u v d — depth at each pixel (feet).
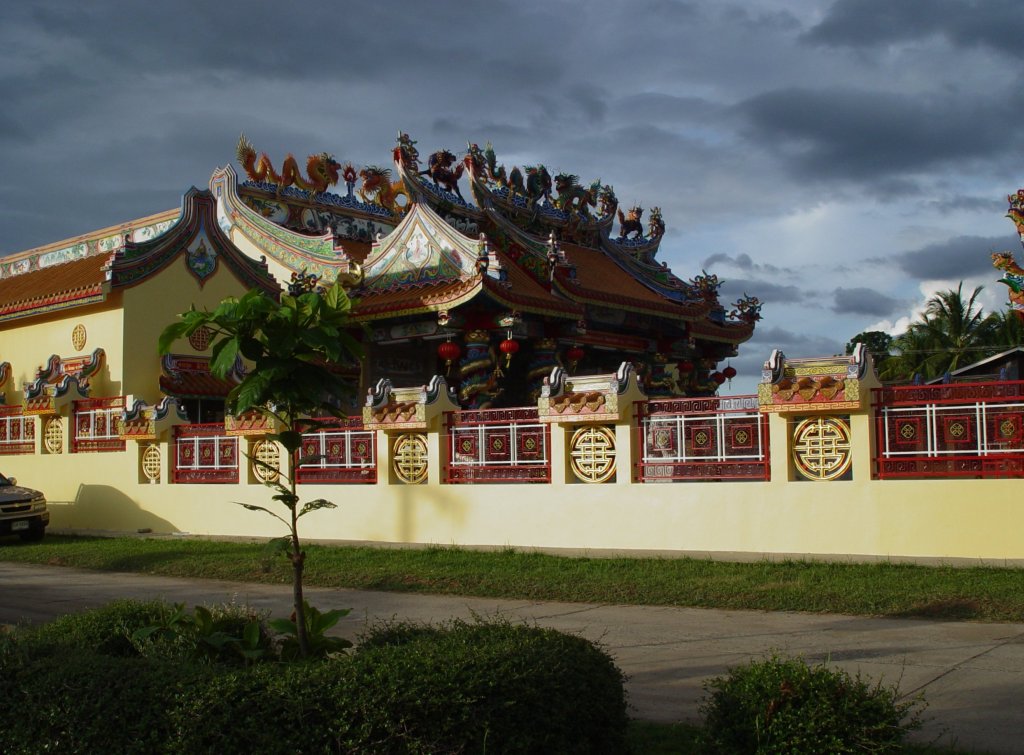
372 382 100.01
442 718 18.75
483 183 103.14
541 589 44.55
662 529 50.26
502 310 90.74
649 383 115.44
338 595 46.80
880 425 45.91
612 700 21.54
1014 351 72.59
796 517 46.96
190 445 71.26
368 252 110.93
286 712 19.17
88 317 89.40
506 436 55.98
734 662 30.76
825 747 18.22
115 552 62.28
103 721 20.16
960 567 41.63
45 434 82.99
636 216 130.31
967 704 25.23
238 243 105.50
